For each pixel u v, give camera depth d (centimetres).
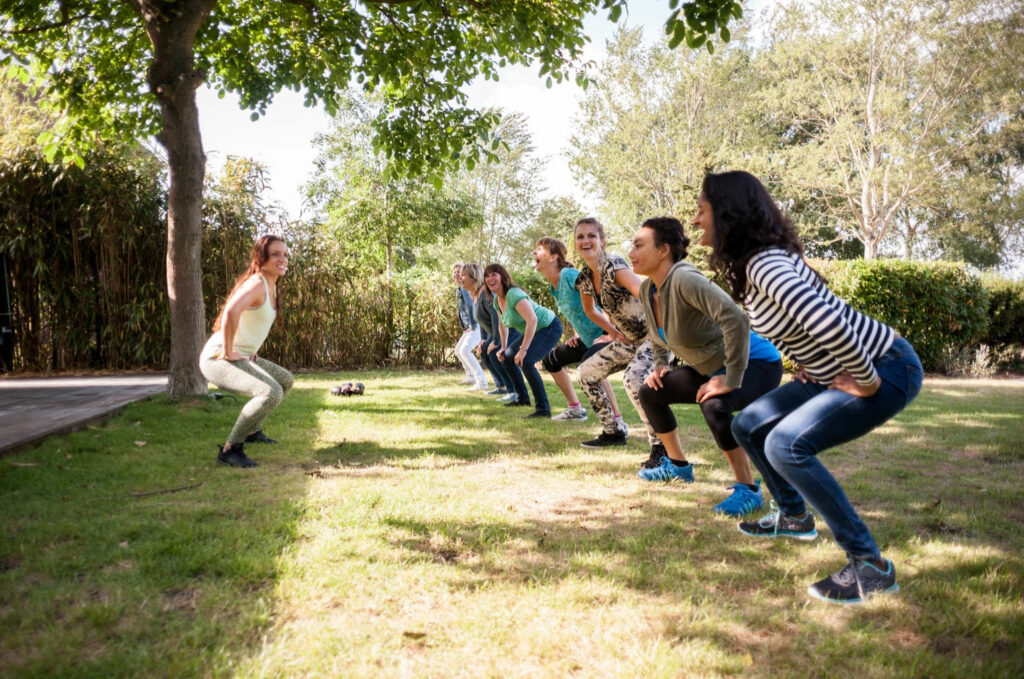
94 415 545
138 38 802
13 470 386
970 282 1202
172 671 179
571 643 202
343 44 752
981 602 230
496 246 3784
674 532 304
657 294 355
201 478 385
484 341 830
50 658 185
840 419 234
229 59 820
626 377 420
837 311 227
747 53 2861
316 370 1170
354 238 2289
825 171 2470
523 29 694
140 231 1069
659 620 218
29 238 1024
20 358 1067
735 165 2573
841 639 206
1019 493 372
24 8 741
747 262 239
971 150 2347
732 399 332
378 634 204
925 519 322
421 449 476
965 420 634
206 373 427
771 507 329
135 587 232
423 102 810
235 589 234
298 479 386
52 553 257
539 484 386
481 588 241
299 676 181
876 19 2248
